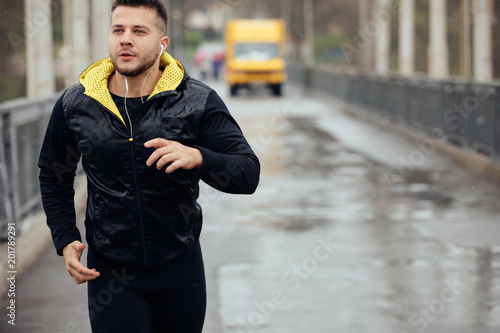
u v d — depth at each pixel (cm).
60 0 2661
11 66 3778
